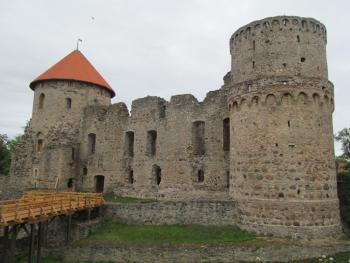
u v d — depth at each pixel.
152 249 19.97
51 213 20.23
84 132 37.84
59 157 35.91
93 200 25.91
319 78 22.53
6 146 56.75
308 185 21.09
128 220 26.44
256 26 23.94
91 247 21.08
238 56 24.98
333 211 21.62
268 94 22.22
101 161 35.97
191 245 19.73
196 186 29.16
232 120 24.55
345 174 27.52
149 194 31.84
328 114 22.77
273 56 22.97
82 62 41.03
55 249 22.16
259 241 19.81
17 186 38.31
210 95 29.72
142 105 34.12
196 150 30.58
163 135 31.97
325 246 19.45
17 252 22.92
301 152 21.39
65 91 38.50
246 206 22.36
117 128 35.59
